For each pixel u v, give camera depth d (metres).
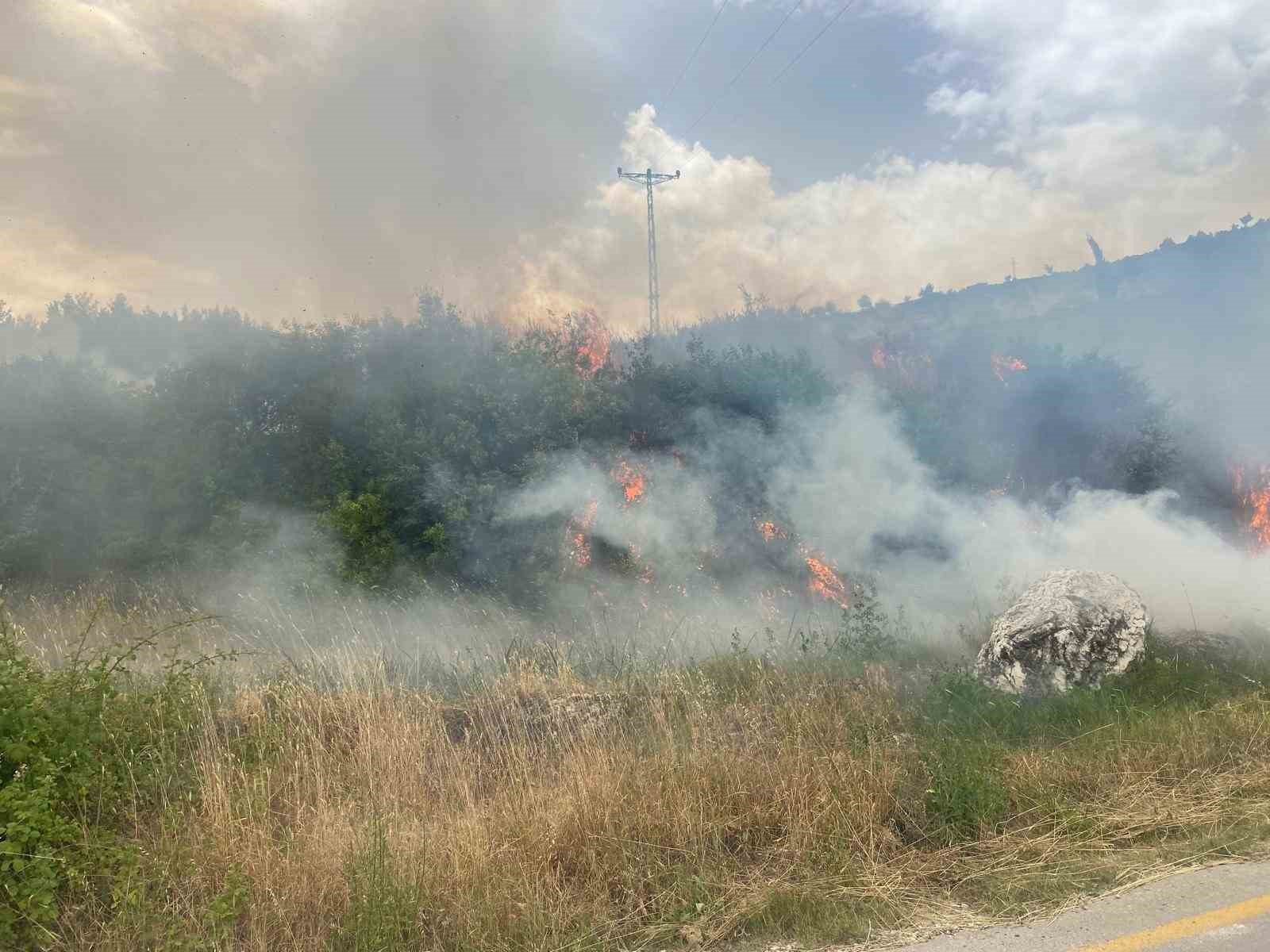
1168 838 4.71
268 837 4.37
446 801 5.20
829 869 4.41
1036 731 6.48
